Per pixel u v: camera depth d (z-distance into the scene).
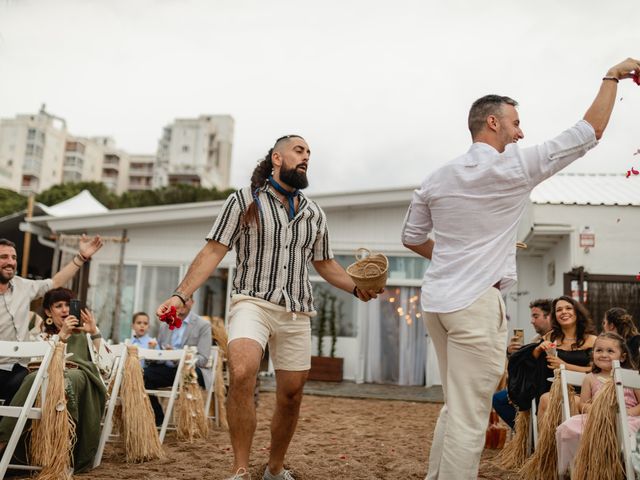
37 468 3.29
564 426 3.43
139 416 4.18
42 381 3.33
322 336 11.46
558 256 10.91
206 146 122.25
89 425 3.72
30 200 12.64
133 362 4.31
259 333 3.00
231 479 2.76
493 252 2.44
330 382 11.01
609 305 9.88
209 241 3.12
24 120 105.62
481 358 2.38
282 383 3.19
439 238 2.55
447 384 2.47
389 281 11.33
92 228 12.09
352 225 11.52
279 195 3.25
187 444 4.89
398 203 11.22
